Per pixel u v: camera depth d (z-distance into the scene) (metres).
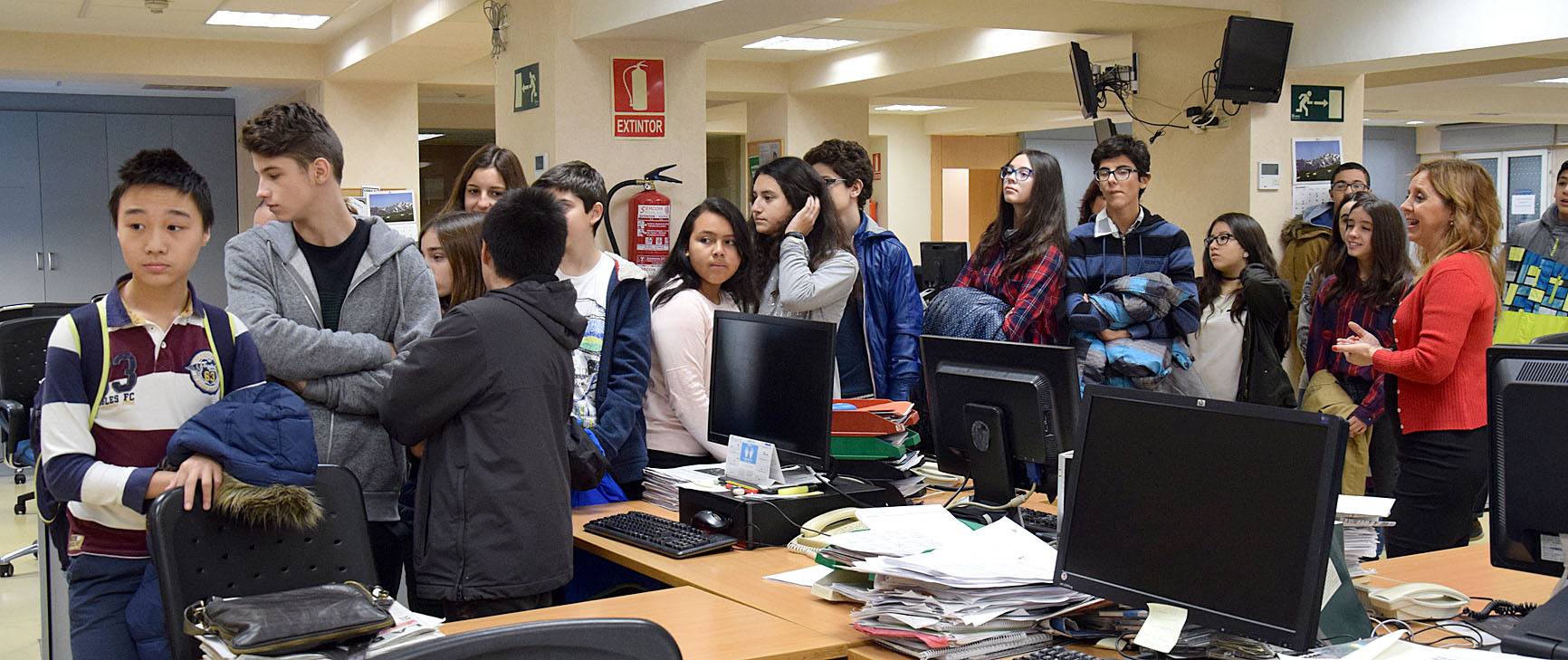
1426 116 14.61
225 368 2.42
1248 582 1.94
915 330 4.09
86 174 11.63
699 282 3.71
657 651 1.38
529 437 2.66
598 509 3.43
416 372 2.57
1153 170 7.46
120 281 2.39
